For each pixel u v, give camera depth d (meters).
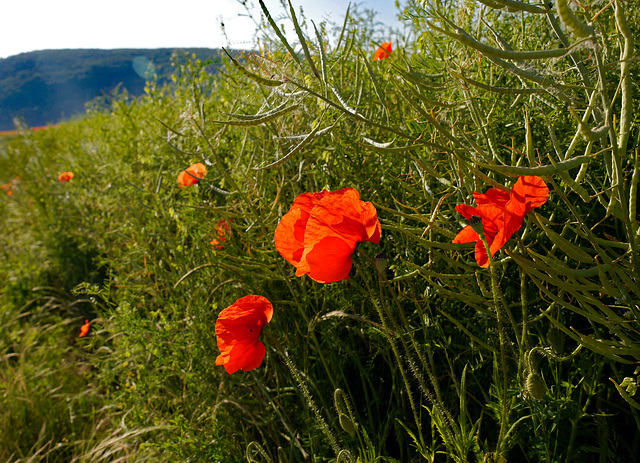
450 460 1.52
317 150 2.01
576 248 1.09
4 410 3.28
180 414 2.34
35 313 4.68
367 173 1.84
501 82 1.59
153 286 2.74
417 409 1.76
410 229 1.47
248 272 2.04
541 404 1.27
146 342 2.50
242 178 2.11
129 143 3.71
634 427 1.53
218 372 2.30
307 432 1.80
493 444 1.53
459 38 0.86
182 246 2.60
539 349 1.16
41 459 2.93
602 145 1.10
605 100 0.94
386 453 1.70
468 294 1.35
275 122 1.97
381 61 2.29
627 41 0.92
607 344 1.12
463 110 1.64
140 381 2.50
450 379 1.67
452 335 1.64
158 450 2.33
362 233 1.23
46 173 6.25
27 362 3.93
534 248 1.51
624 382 1.08
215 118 2.71
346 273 1.28
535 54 0.88
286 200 2.30
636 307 1.09
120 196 3.49
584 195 1.03
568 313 1.48
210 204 2.42
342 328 2.01
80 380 3.65
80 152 5.32
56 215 5.27
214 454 1.98
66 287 4.85
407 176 1.70
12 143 7.34
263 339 2.13
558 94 1.06
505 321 1.41
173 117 3.37
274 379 2.24
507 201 1.05
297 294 2.10
